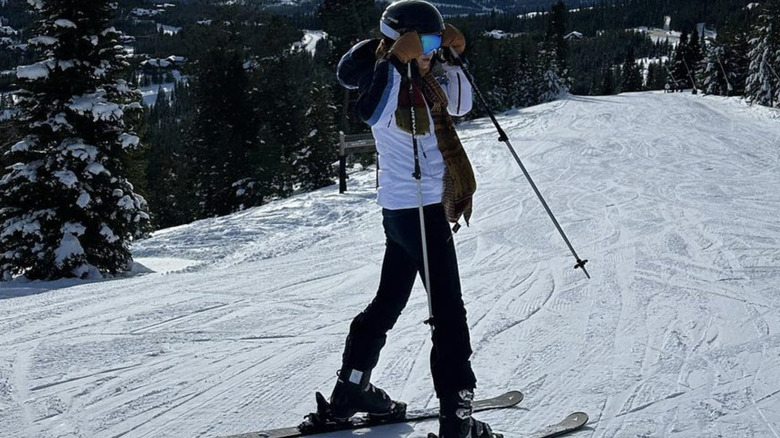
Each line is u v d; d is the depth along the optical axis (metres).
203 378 3.78
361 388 3.12
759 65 30.47
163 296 5.55
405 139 2.84
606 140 17.70
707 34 189.38
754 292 5.47
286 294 5.61
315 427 3.12
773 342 4.34
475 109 45.94
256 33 39.84
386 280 3.06
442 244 2.85
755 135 18.34
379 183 2.95
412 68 2.81
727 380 3.75
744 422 3.26
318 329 4.67
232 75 35.09
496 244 7.46
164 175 42.47
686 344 4.32
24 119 12.30
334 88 40.31
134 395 3.54
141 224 12.29
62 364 3.95
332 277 6.22
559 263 6.57
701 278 5.91
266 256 8.56
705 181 11.51
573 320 4.83
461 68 3.00
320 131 33.31
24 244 11.54
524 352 4.21
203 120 35.56
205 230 11.10
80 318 4.91
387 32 2.82
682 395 3.57
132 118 13.33
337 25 40.19
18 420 3.23
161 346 4.29
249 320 4.87
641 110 26.92
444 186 2.86
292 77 41.34
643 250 6.99
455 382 2.82
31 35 12.74
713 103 31.33
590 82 138.12
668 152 15.27
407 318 4.89
